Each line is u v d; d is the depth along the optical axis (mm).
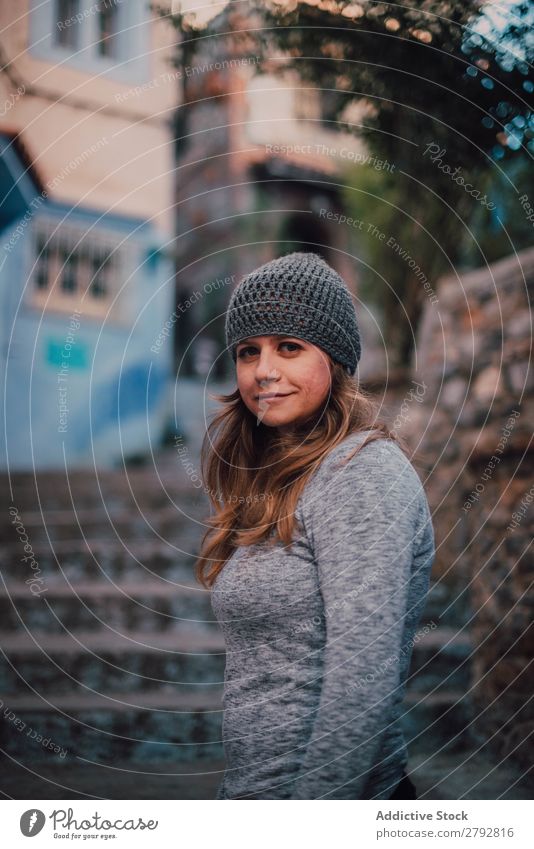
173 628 3621
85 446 8234
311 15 2436
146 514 4758
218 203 11703
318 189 11586
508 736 2484
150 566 4086
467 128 2445
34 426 7895
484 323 3650
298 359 1167
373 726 924
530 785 2293
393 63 2381
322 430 1172
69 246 8180
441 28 2172
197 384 9836
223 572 1152
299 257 1220
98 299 8469
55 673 3145
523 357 3174
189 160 11852
